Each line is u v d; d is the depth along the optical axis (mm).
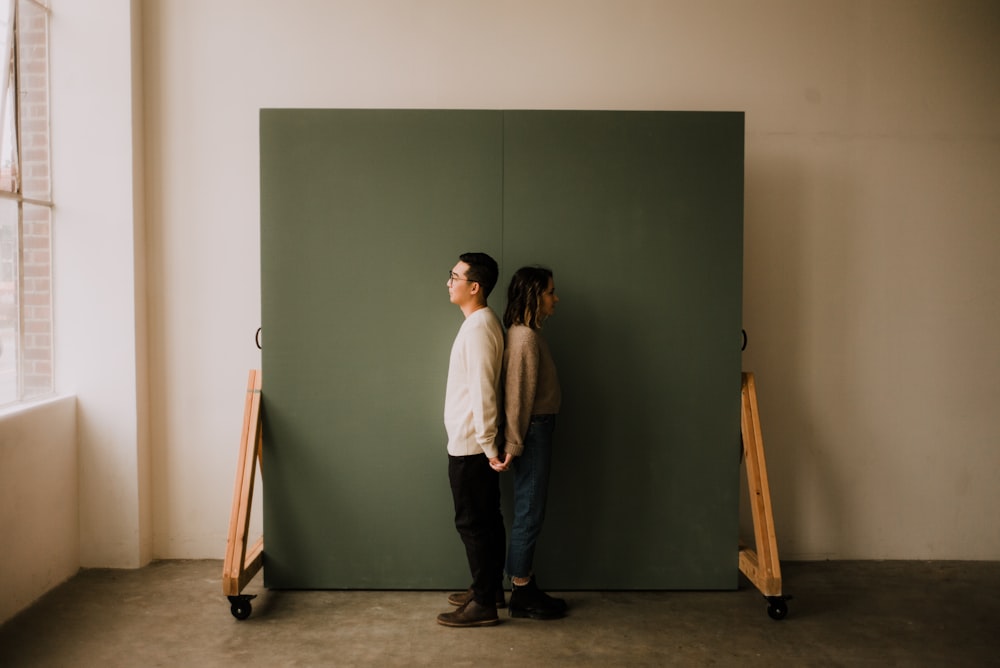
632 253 3273
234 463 3688
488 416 2803
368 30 3613
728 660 2713
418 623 3000
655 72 3646
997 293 3719
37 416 3158
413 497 3303
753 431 3252
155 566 3605
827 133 3674
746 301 3693
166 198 3623
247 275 3650
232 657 2711
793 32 3654
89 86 3467
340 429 3281
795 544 3754
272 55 3609
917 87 3676
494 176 3244
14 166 3260
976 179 3699
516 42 3623
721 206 3270
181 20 3590
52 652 2730
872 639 2889
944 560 3754
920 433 3734
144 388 3615
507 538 3301
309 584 3314
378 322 3262
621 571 3342
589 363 3301
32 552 3141
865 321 3711
